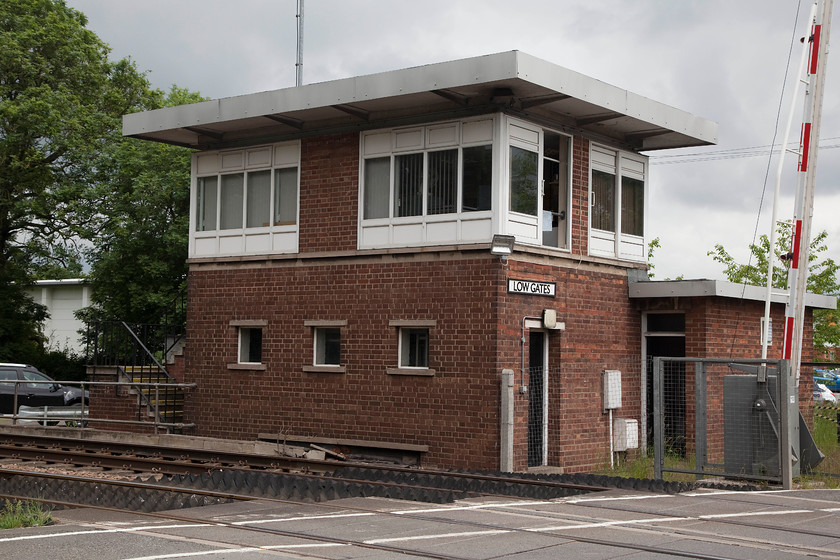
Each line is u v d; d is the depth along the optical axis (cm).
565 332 1809
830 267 2986
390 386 1794
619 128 1916
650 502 1183
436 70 1631
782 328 2141
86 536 884
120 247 3008
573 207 1852
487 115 1703
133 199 2978
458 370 1709
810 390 2212
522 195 1733
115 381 2209
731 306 1964
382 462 1758
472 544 869
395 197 1817
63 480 1392
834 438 2127
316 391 1898
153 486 1284
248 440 1977
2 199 3219
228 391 2031
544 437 1783
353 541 874
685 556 830
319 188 1923
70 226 3356
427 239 1767
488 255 1686
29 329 3584
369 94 1714
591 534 938
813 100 1591
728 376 1445
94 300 3172
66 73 3362
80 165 3300
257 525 960
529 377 1761
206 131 2050
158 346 2956
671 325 1983
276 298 1975
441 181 1759
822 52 1588
